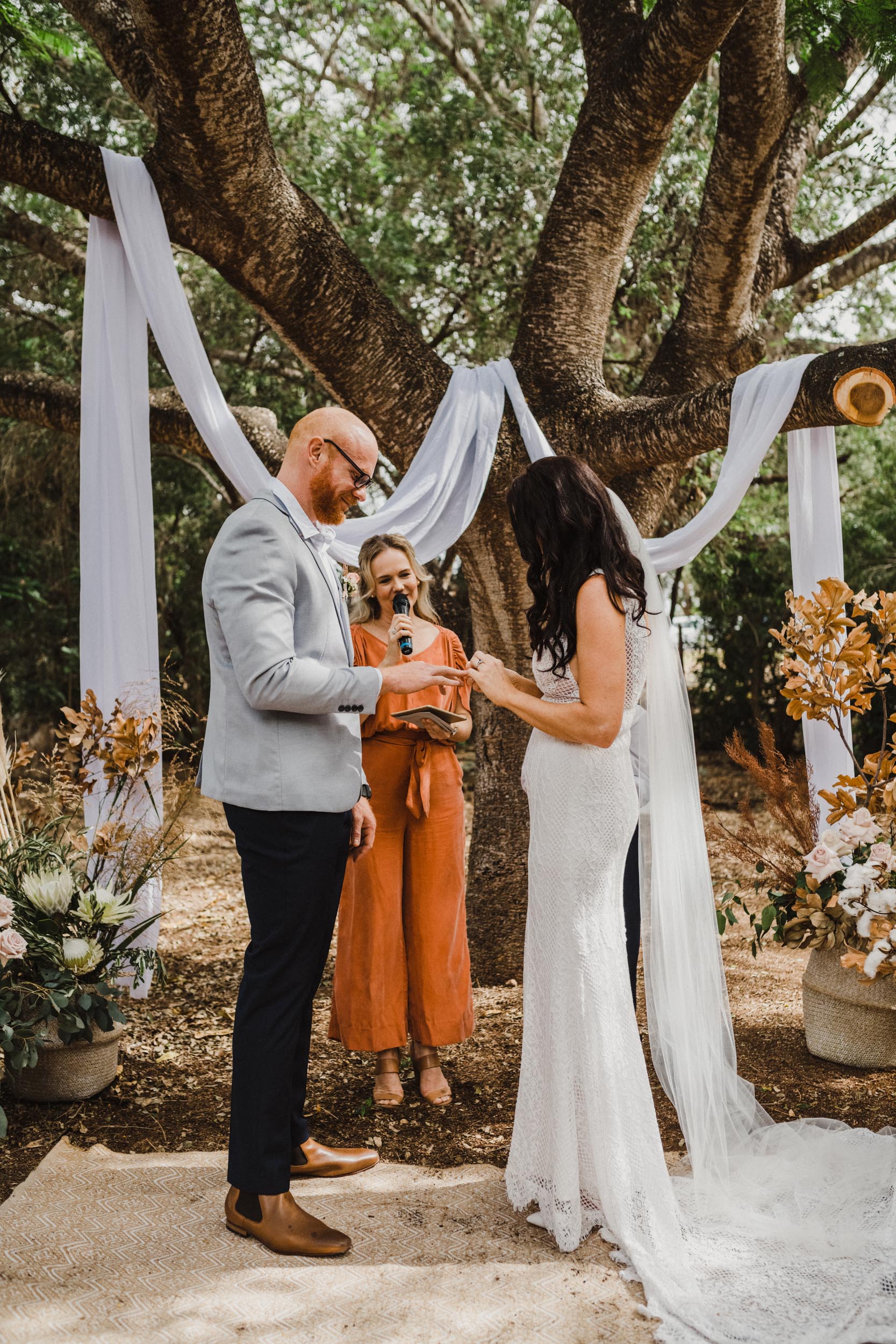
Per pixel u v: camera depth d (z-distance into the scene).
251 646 2.37
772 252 5.74
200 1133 3.21
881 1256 2.47
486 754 5.02
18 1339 2.17
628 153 4.70
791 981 4.70
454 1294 2.35
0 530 10.99
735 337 5.33
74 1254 2.49
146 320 4.28
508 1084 3.60
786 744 11.80
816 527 4.79
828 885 3.68
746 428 4.24
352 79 9.52
